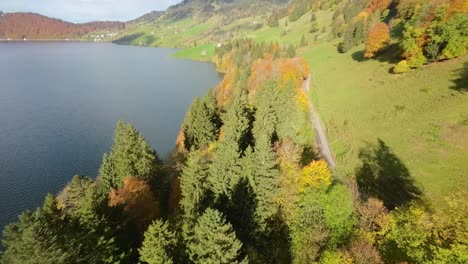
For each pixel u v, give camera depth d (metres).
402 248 29.56
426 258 27.09
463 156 44.28
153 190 58.22
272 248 36.53
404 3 118.50
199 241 29.02
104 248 31.42
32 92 165.00
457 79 63.19
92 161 91.31
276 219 38.72
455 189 39.72
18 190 76.31
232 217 40.12
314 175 38.56
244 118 62.25
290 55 147.12
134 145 59.12
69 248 28.20
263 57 175.88
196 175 46.25
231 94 116.88
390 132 57.62
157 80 199.88
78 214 36.56
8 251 25.44
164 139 107.31
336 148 61.03
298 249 34.56
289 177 40.50
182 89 175.25
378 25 101.94
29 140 105.06
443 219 29.66
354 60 114.44
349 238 33.75
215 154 51.72
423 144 50.41
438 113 55.88
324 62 129.25
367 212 35.00
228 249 27.17
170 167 69.44
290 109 64.75
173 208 53.12
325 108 81.06
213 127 73.69
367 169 51.12
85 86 180.50
